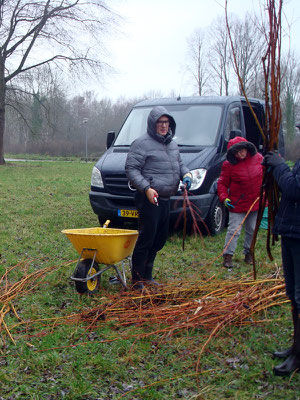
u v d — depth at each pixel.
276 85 3.60
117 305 4.83
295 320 3.62
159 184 5.18
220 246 7.69
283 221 3.47
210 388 3.35
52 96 36.72
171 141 5.40
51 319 4.54
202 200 7.93
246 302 4.64
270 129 3.63
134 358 3.79
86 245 5.14
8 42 29.22
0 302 4.99
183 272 6.32
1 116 31.95
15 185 17.19
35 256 7.03
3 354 3.87
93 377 3.54
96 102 71.38
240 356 3.81
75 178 21.59
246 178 6.34
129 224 9.54
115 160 8.66
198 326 4.29
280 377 3.46
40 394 3.32
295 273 3.48
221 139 8.68
